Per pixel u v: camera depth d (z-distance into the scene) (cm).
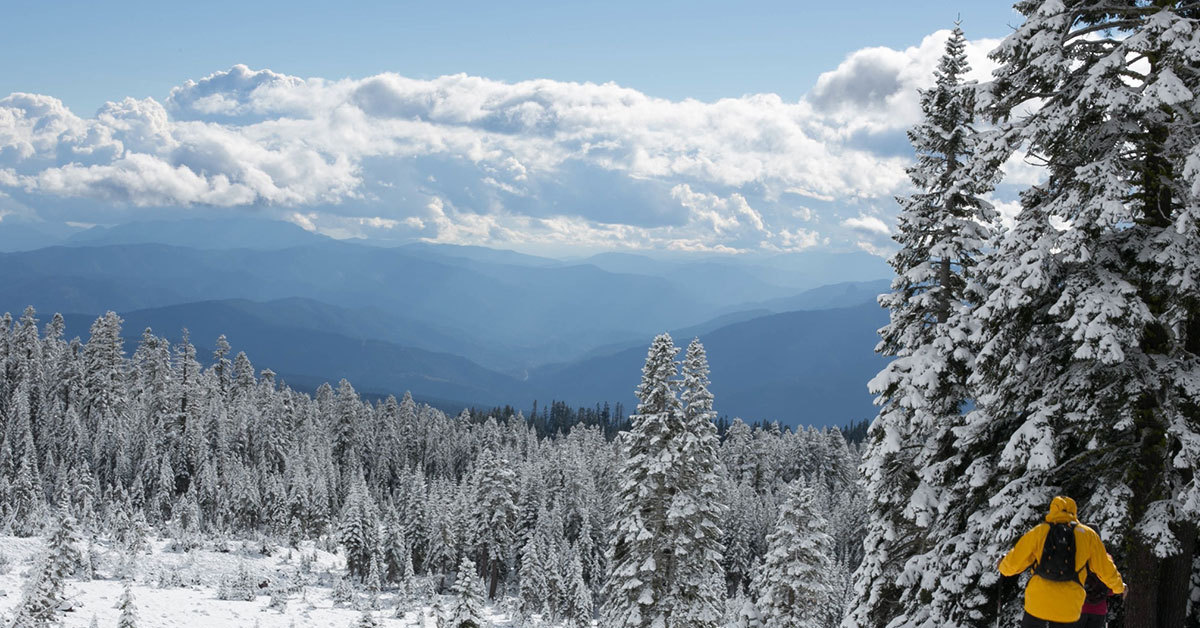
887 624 1688
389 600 8562
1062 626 873
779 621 3781
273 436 12638
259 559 9500
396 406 17562
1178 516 1104
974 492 1452
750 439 14225
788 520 3803
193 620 6359
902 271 1844
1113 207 1059
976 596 1388
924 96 1798
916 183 1816
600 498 10650
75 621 5691
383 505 12950
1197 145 1046
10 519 8750
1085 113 1160
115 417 11338
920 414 1628
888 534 1756
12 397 11206
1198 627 1229
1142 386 1148
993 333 1296
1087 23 1268
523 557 7681
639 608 3228
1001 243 1257
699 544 3234
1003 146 1235
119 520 8800
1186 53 1044
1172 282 1084
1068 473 1270
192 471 11031
